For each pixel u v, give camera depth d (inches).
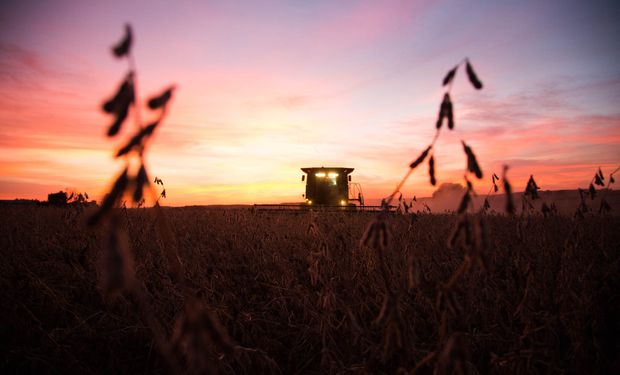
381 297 155.9
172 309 163.9
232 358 118.2
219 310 154.3
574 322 122.9
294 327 157.2
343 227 295.3
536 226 237.6
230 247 336.2
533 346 111.4
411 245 224.8
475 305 147.8
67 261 218.8
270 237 341.4
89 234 272.7
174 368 40.3
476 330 144.4
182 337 38.5
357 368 111.1
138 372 130.1
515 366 104.3
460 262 221.0
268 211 637.3
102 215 29.1
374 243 62.3
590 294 144.0
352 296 153.2
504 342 134.1
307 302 163.5
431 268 214.2
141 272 199.8
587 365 114.1
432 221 363.6
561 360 119.4
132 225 295.6
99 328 149.9
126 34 31.0
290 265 242.4
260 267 258.5
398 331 68.8
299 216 484.1
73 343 138.2
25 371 121.0
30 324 149.1
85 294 186.4
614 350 125.4
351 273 175.5
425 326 149.6
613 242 245.3
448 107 52.1
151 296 167.8
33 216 441.1
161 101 31.9
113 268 27.9
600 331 132.9
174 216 509.7
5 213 464.1
